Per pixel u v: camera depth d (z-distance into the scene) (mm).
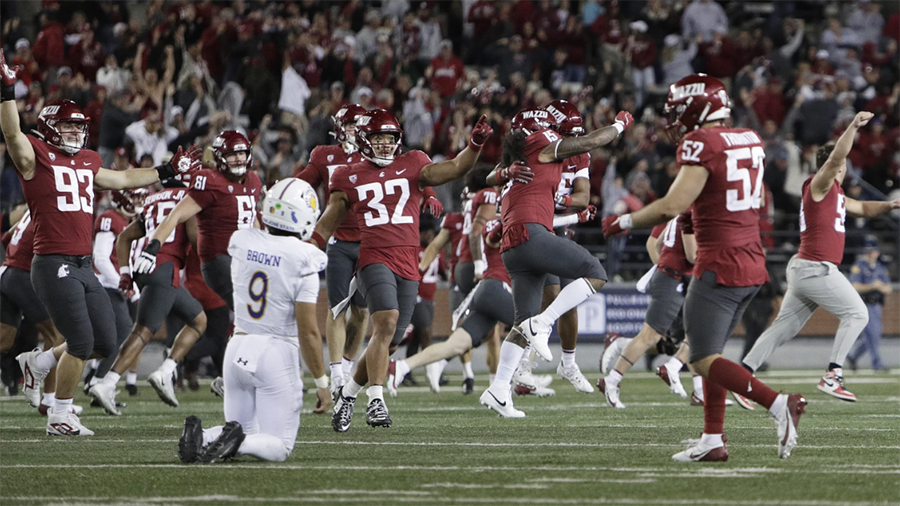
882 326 68438
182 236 37375
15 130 27188
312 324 20781
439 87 77000
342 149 34500
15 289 32938
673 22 84750
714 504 16844
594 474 20172
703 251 21406
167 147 64938
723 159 20984
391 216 28344
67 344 28469
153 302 36500
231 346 21000
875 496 17578
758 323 55438
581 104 73125
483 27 83125
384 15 82938
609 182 67562
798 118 79000
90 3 78750
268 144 69438
